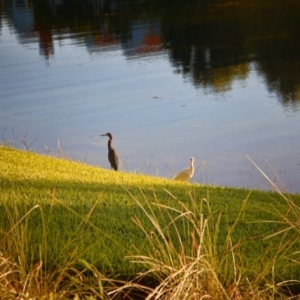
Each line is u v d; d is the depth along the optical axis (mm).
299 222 5371
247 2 46594
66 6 52781
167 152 18750
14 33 43438
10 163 9672
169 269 4836
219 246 5734
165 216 6676
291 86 26875
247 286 4852
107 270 5207
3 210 6480
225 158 17750
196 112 23859
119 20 44688
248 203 7660
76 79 30312
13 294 4270
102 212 6754
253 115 23031
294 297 4914
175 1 49688
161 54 34656
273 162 16922
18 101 26594
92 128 22016
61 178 8648
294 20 39375
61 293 4582
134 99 26234
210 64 31844
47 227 6031
